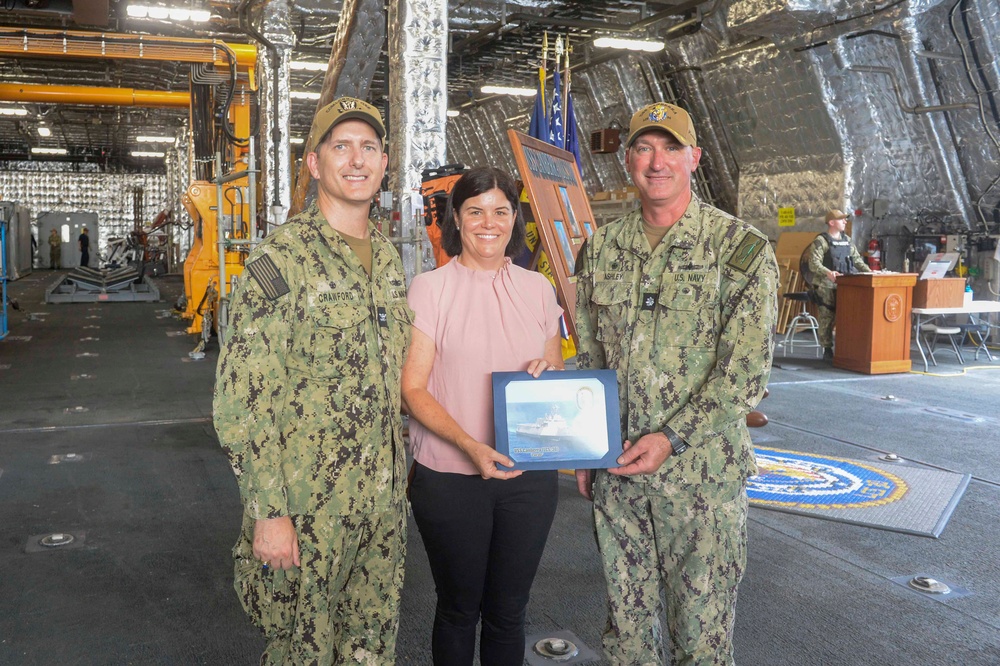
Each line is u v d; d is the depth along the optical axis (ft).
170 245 88.43
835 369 27.91
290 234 5.58
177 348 32.94
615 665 6.56
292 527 5.47
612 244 6.56
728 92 40.22
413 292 6.55
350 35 23.76
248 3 31.78
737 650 8.64
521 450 5.92
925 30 31.86
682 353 6.09
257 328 5.27
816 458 16.28
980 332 30.99
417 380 6.36
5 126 85.56
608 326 6.47
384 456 5.83
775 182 40.04
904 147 35.60
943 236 35.47
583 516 12.97
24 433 18.33
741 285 5.87
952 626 9.23
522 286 6.63
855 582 10.41
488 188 6.36
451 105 63.21
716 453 6.04
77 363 28.81
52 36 36.55
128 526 12.45
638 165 6.10
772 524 12.57
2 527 12.34
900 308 27.17
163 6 31.78
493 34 41.70
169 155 93.66
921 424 19.49
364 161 5.65
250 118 38.93
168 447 17.22
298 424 5.49
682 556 6.15
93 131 88.74
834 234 29.68
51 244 100.48
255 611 5.81
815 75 34.65
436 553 6.46
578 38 42.16
